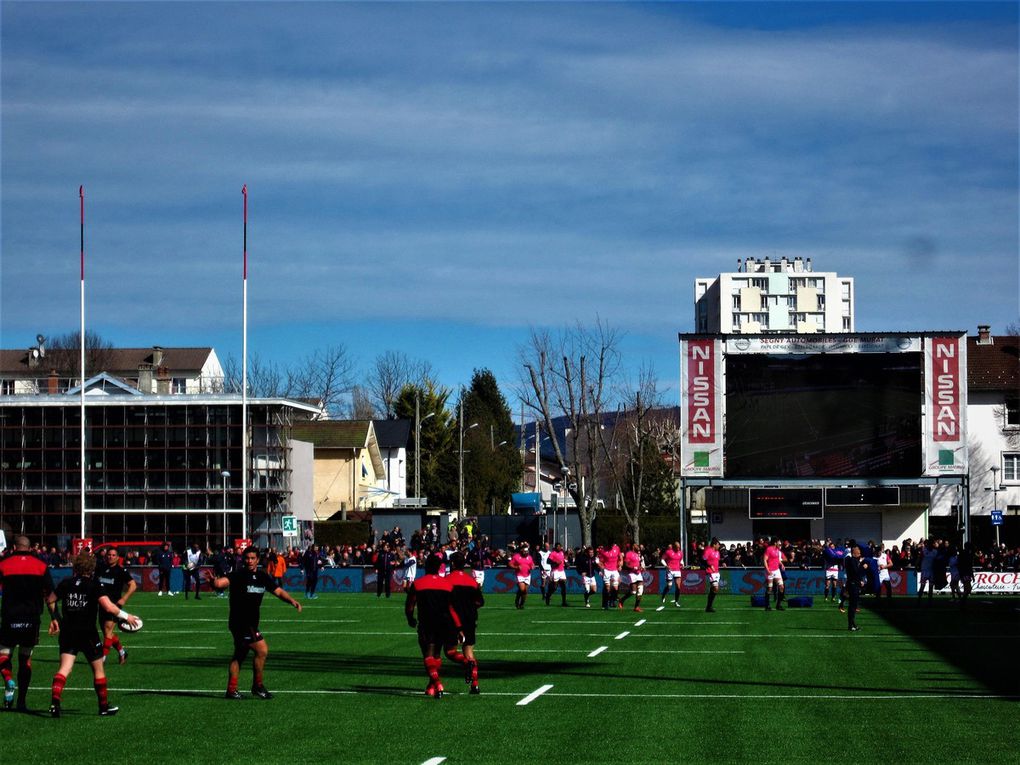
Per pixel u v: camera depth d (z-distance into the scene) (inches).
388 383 4874.5
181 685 749.9
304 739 544.7
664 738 549.3
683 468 2003.0
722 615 1403.8
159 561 1886.1
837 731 570.9
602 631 1176.2
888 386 1975.9
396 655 943.0
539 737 550.9
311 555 1781.5
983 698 692.7
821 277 7263.8
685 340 2011.6
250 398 2699.3
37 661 893.2
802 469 1988.2
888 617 1363.2
